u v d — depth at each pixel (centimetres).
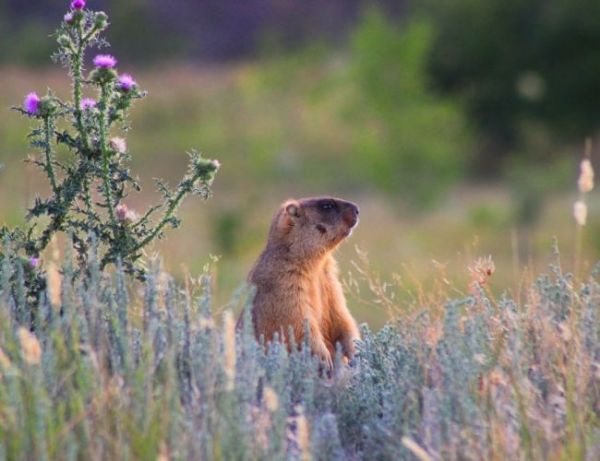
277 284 1214
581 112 5966
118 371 884
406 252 3478
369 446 880
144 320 929
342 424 923
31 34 7725
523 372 912
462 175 5478
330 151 5494
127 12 8206
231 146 5603
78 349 864
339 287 1277
